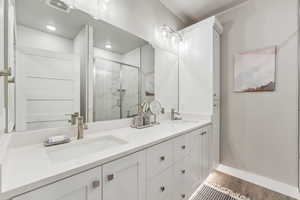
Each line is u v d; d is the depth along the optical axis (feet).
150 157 3.32
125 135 3.91
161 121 6.47
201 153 5.54
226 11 7.09
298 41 5.28
